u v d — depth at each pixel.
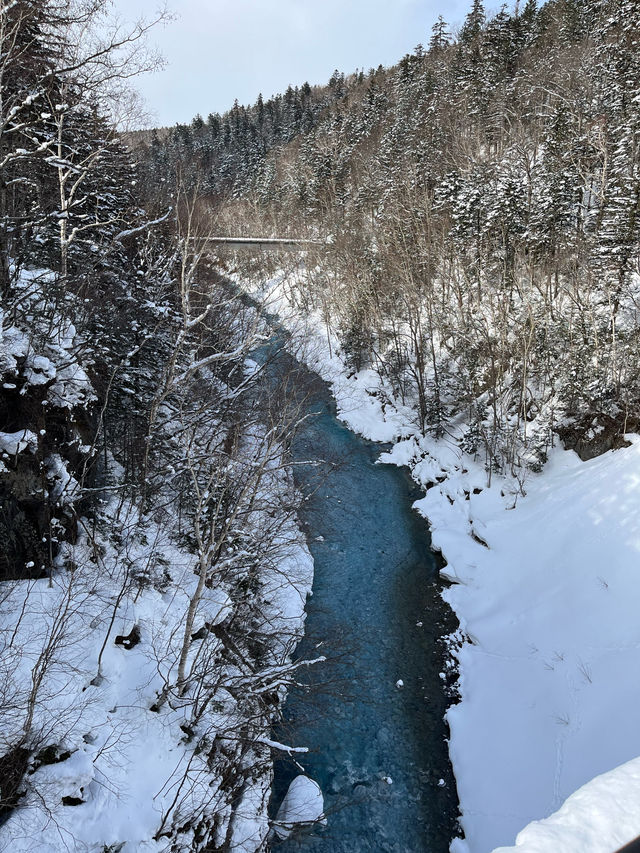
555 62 59.03
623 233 26.56
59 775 10.05
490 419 30.88
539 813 12.89
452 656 18.94
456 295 39.47
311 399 26.78
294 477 28.17
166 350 21.53
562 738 14.21
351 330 42.34
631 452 22.31
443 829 13.71
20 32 13.72
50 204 19.27
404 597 22.00
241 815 12.83
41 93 13.95
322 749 15.65
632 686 14.17
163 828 10.50
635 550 18.11
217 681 12.90
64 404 14.56
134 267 22.28
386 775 15.02
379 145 66.00
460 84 62.84
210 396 21.52
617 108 39.75
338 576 23.03
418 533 26.44
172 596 15.88
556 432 27.23
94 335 18.11
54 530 13.88
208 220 24.56
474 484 28.14
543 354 29.31
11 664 10.85
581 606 17.78
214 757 12.67
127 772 10.98
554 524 21.95
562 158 39.16
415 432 34.75
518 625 18.86
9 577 13.05
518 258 35.88
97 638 12.91
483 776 14.47
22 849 9.18
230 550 16.05
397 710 16.95
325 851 13.14
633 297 28.92
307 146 81.69
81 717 11.15
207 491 13.14
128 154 22.31
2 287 14.57
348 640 19.34
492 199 37.12
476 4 77.44
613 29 49.38
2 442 12.80
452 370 35.22
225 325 23.77
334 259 50.19
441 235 40.38
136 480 18.56
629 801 5.16
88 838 9.77
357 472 31.52
